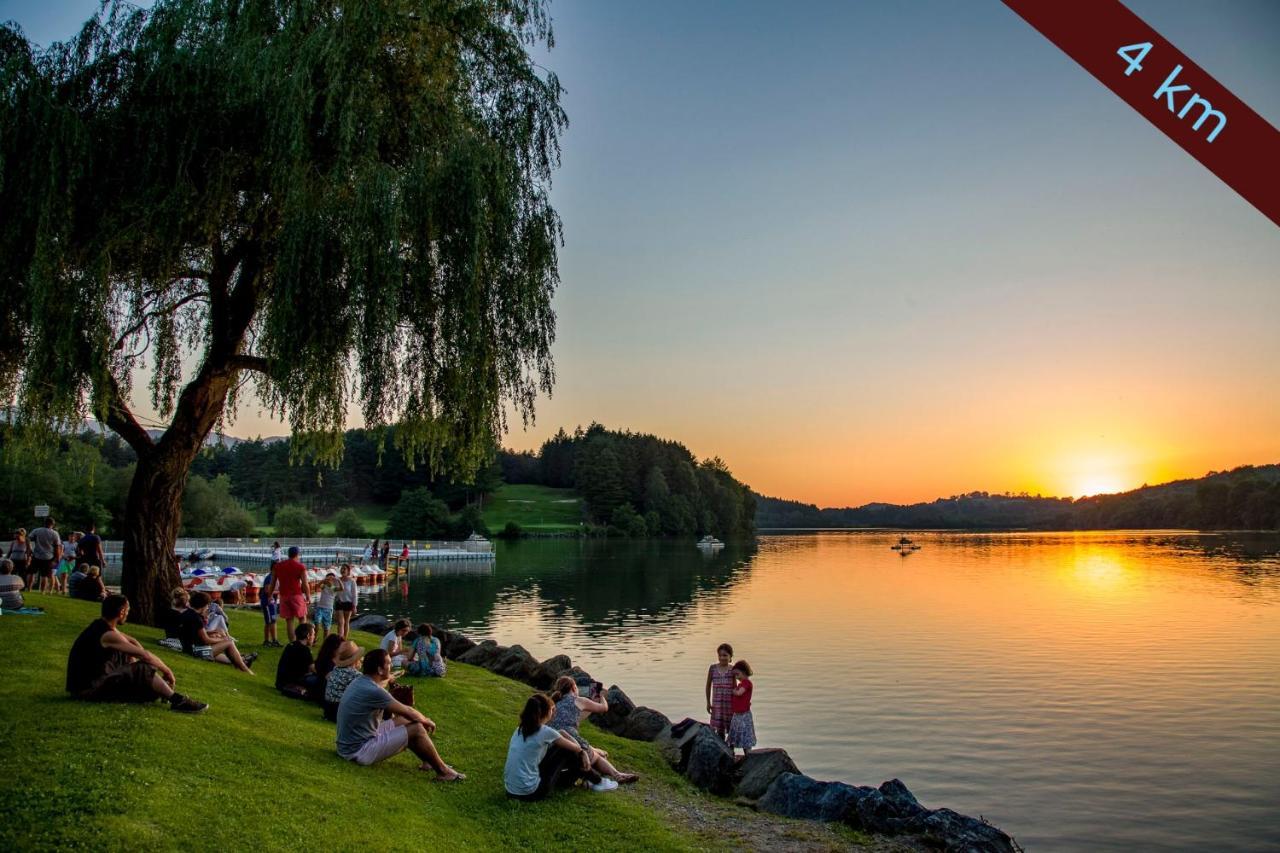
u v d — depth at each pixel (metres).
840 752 18.08
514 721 14.61
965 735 19.34
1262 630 36.19
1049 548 129.62
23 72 14.66
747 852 9.30
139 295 16.70
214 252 16.97
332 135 15.76
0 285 14.35
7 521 70.69
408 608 46.84
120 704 9.91
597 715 15.90
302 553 80.75
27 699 9.72
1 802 6.96
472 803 9.93
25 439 16.45
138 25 15.76
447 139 16.72
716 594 55.53
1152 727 20.05
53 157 13.95
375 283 15.21
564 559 99.06
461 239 16.00
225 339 17.95
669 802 10.94
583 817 9.78
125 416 17.59
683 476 188.00
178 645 15.30
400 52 17.14
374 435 17.36
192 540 83.50
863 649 32.06
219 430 19.20
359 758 10.13
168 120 14.84
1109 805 14.82
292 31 15.88
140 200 14.63
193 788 7.91
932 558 102.62
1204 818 14.21
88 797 7.18
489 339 17.00
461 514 140.25
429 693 15.93
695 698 23.27
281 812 7.91
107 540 78.12
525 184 17.77
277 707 12.30
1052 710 21.77
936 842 9.71
